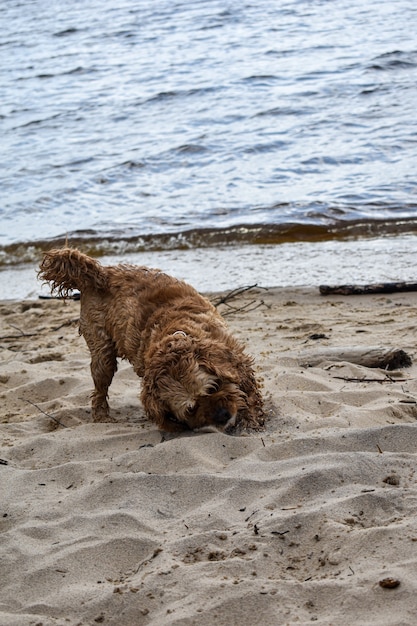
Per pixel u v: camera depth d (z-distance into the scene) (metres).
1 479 2.95
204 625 2.31
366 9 16.20
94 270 3.32
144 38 16.09
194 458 2.92
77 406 3.48
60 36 17.66
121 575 2.50
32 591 2.47
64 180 7.66
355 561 2.43
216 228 5.96
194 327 3.07
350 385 3.40
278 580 2.39
